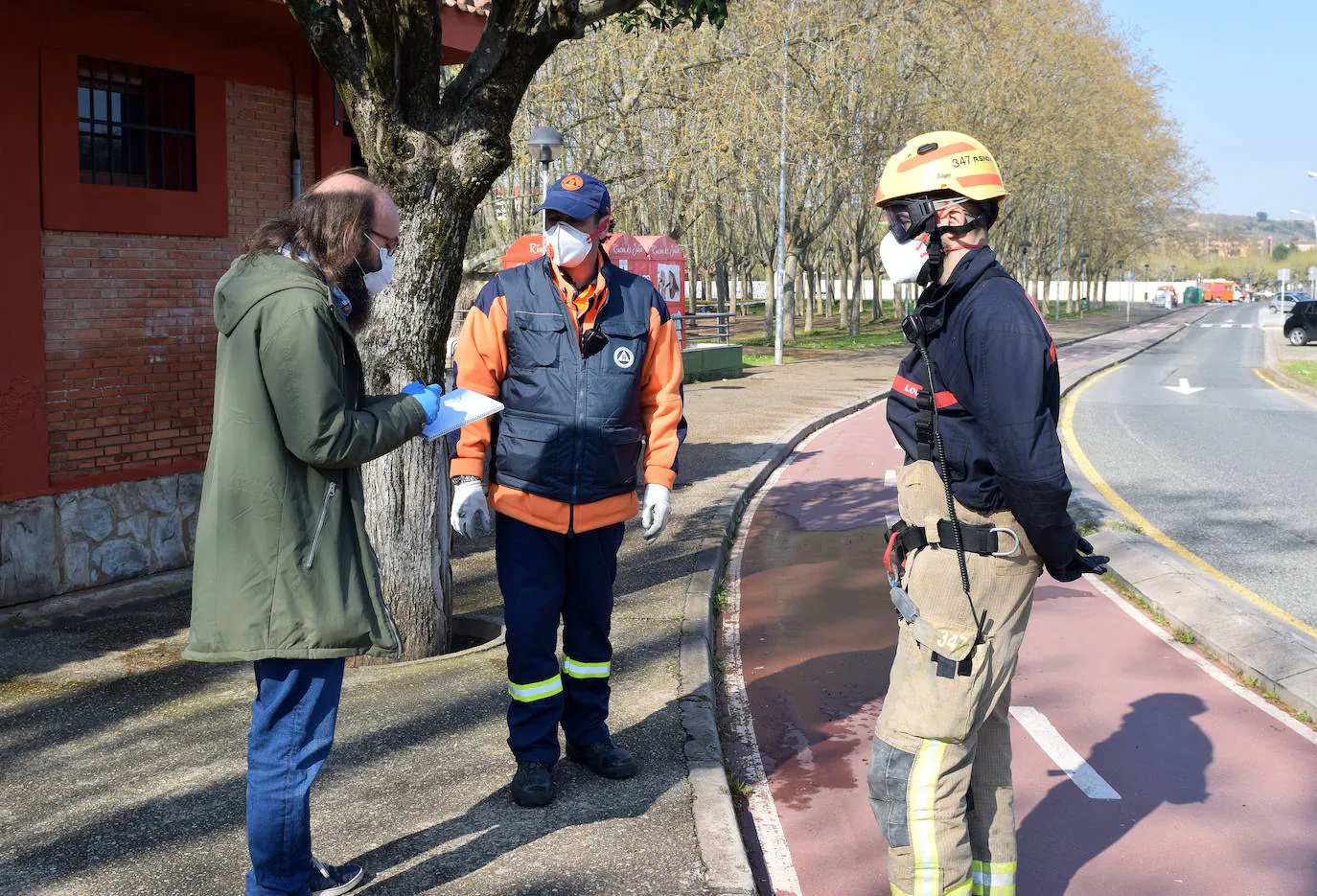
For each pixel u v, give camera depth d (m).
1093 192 69.12
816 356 33.50
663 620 6.16
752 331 49.69
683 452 13.48
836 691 5.40
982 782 2.90
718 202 34.41
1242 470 12.69
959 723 2.66
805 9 28.12
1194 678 5.53
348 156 8.90
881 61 32.41
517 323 3.66
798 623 6.66
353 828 3.57
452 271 5.21
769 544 8.98
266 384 2.65
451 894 3.13
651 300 3.82
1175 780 4.31
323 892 3.09
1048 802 4.12
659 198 36.12
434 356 5.25
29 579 6.70
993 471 2.62
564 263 3.59
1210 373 29.84
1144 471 12.60
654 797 3.79
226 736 4.49
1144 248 97.00
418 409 2.88
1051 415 2.53
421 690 4.98
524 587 3.73
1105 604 6.98
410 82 5.00
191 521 7.80
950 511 2.65
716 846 3.43
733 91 25.62
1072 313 88.19
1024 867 3.63
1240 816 4.00
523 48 5.09
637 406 3.82
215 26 7.73
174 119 7.61
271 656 2.67
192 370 7.79
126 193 7.20
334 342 2.69
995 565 2.64
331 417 2.64
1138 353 39.91
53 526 6.84
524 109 22.97
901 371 2.81
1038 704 5.16
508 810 3.70
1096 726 4.88
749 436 14.98
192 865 3.35
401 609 5.48
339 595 2.75
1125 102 63.38
